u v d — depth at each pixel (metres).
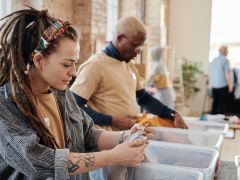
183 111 6.98
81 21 3.66
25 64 0.99
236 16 7.50
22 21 1.00
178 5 7.70
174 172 1.18
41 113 1.04
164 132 1.79
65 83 1.02
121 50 1.83
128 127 1.73
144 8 6.67
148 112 2.09
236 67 7.36
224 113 6.64
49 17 1.03
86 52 3.68
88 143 1.32
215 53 7.65
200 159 1.45
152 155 1.49
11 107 0.96
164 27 7.09
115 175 1.19
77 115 1.25
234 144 2.13
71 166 0.95
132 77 1.92
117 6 5.53
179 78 7.13
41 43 0.97
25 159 0.92
